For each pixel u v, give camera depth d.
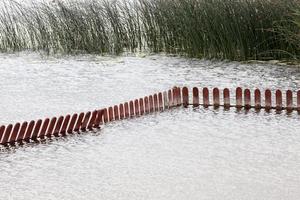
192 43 29.52
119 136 18.06
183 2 29.50
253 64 27.53
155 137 17.83
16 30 36.12
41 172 15.20
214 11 28.48
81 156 16.33
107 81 25.88
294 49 27.33
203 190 13.73
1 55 32.44
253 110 20.52
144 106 20.77
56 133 18.55
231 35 28.27
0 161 16.09
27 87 25.31
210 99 22.28
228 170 14.91
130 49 31.92
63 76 27.14
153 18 31.08
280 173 14.59
